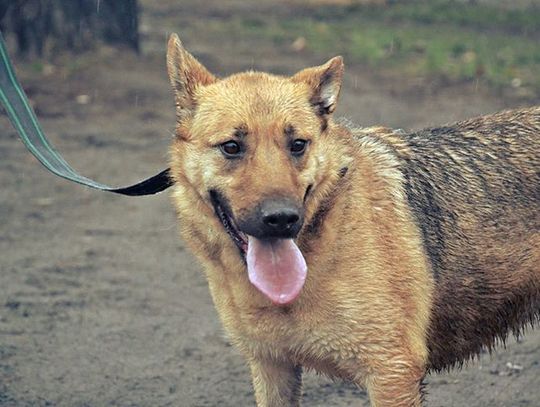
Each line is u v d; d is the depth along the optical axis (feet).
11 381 29.30
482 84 66.90
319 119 22.17
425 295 22.91
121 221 43.34
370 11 104.94
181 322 33.45
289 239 21.01
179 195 22.94
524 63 73.92
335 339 22.29
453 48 79.46
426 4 109.40
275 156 21.18
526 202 24.20
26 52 69.10
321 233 21.77
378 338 22.18
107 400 28.43
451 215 23.84
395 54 78.59
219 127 21.56
